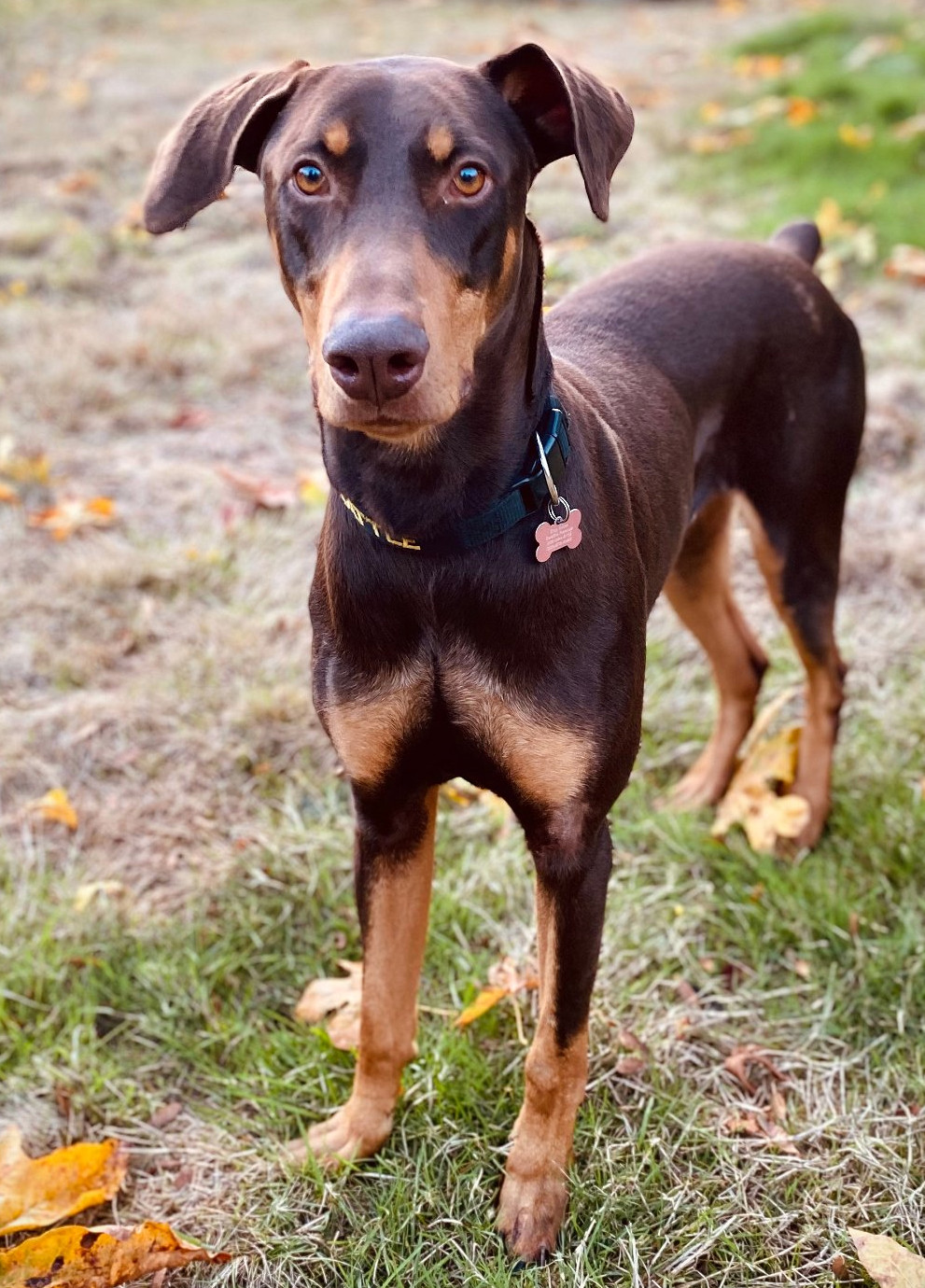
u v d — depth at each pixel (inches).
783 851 39.3
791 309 36.9
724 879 38.4
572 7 142.9
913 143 83.7
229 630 48.0
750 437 36.6
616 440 29.9
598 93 25.4
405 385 21.1
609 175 25.4
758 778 39.7
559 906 27.6
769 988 35.1
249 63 117.3
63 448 60.2
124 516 55.2
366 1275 28.2
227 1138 31.8
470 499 25.1
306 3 150.9
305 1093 32.9
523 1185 29.1
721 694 41.6
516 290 24.5
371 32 127.0
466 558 25.6
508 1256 28.5
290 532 53.6
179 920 37.9
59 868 40.0
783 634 48.0
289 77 24.9
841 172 81.5
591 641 26.4
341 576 26.5
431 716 26.9
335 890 38.4
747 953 36.2
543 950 28.5
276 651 47.4
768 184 82.0
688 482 34.0
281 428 61.7
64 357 65.9
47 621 49.4
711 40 123.3
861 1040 33.2
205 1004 35.1
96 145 96.7
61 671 46.9
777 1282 27.5
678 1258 28.0
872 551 50.7
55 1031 34.9
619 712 27.0
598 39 124.2
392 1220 29.1
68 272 75.9
